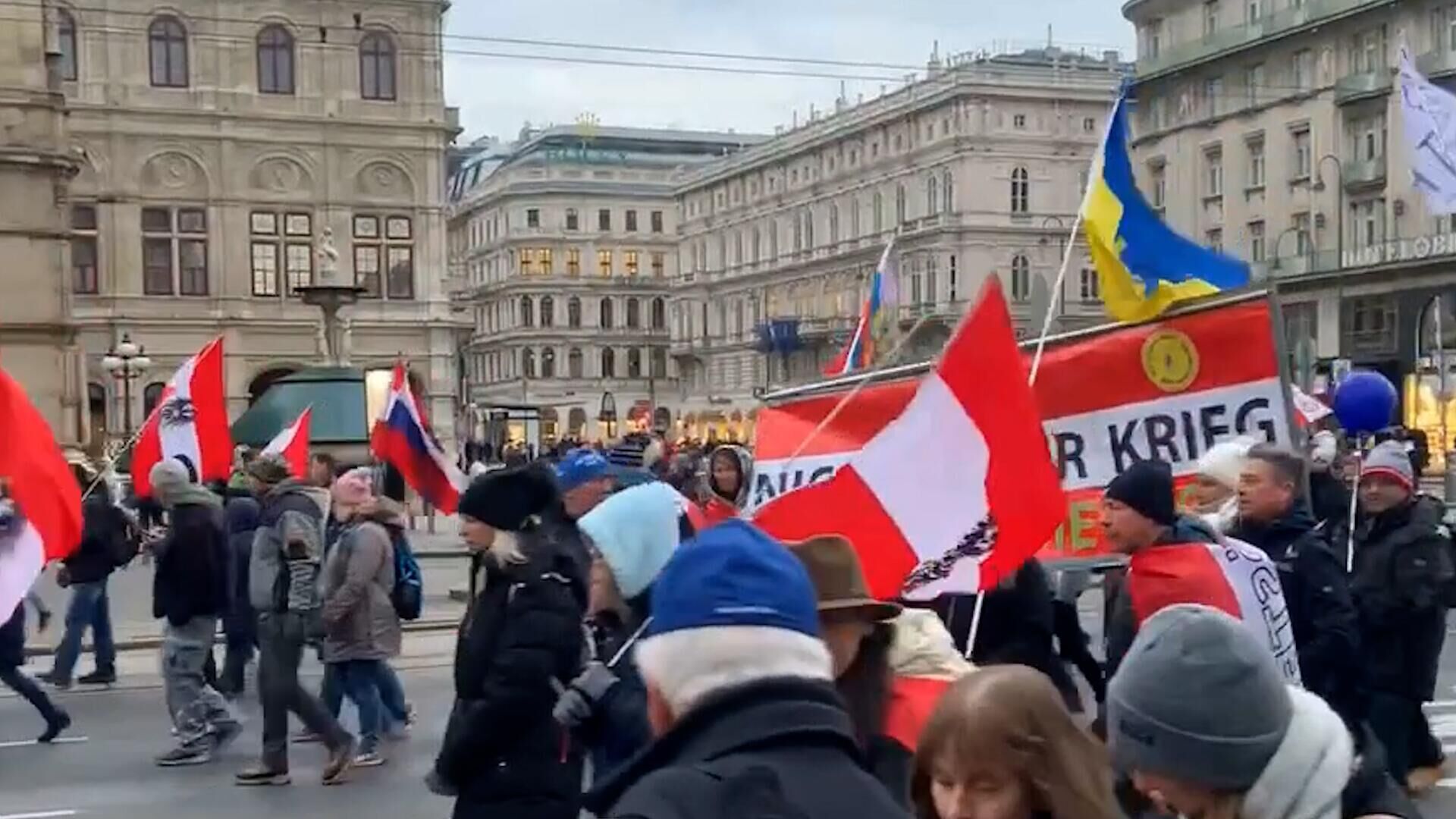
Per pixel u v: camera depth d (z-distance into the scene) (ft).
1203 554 16.65
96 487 42.91
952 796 8.23
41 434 28.86
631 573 15.46
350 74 155.74
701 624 7.99
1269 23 176.65
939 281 241.96
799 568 8.43
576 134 380.58
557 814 16.33
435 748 33.76
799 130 290.56
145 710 39.01
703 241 334.44
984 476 16.20
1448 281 149.59
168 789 30.27
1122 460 21.11
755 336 295.48
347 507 31.86
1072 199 243.60
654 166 382.42
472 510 16.79
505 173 381.40
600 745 14.83
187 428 46.98
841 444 20.99
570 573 16.96
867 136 267.39
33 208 108.68
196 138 150.00
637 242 375.45
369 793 29.73
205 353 47.29
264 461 37.27
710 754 7.75
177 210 150.00
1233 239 184.75
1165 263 21.68
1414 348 154.20
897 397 20.66
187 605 32.42
